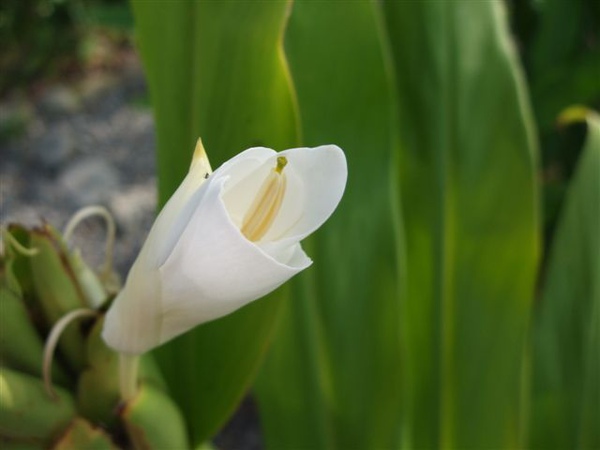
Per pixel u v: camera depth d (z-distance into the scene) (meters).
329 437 0.33
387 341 0.32
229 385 0.26
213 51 0.24
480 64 0.31
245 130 0.24
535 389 0.37
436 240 0.33
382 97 0.29
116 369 0.24
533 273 0.32
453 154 0.32
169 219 0.18
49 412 0.23
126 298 0.20
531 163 0.32
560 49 0.58
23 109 1.09
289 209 0.19
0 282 0.24
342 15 0.28
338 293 0.32
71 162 1.00
